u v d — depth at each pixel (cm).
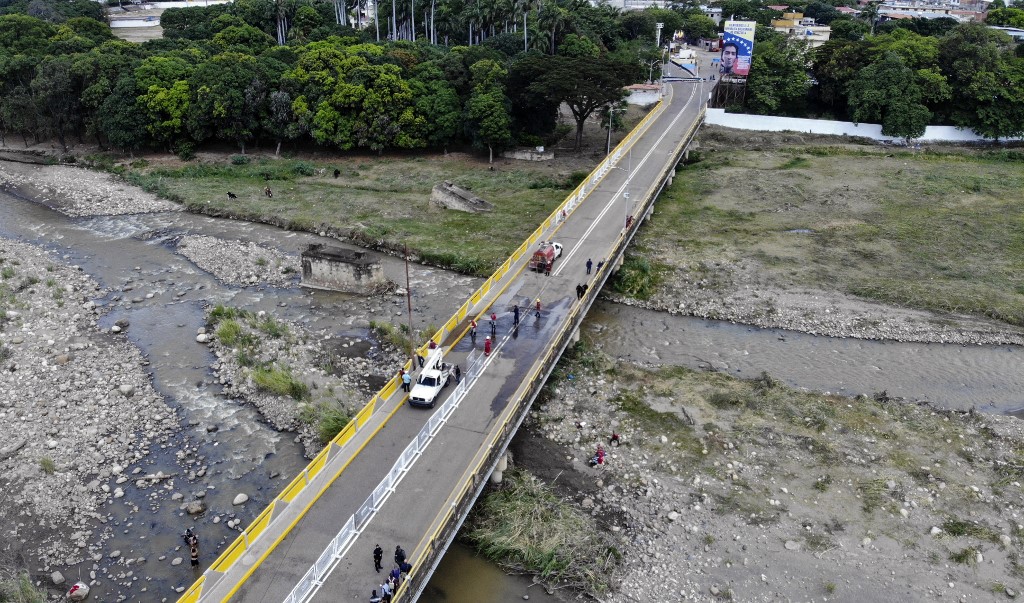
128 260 6444
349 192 8244
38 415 4056
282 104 9294
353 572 2728
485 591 3048
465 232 6969
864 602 3023
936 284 5981
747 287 5978
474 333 4453
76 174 9038
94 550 3178
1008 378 4772
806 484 3681
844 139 10325
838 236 6975
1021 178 8531
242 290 5825
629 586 3083
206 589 2650
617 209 6731
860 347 5153
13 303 5406
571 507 3509
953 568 3188
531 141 9488
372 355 4812
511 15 11919
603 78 8831
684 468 3784
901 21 15875
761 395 4425
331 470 3275
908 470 3778
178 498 3497
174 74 9494
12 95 9969
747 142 10231
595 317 5569
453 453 3403
